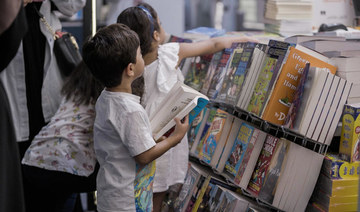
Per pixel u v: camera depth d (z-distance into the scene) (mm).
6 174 1709
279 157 2383
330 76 2236
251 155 2512
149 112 2627
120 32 2109
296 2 3309
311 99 2236
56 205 3119
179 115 2172
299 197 2373
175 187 3104
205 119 2955
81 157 2682
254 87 2469
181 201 2971
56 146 2697
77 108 2736
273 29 3436
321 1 3373
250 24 5793
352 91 2318
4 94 1763
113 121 2100
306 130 2264
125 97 2121
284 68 2271
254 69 2479
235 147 2668
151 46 2656
